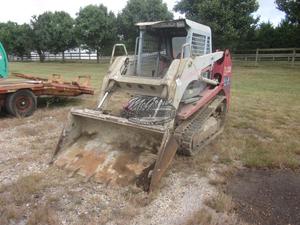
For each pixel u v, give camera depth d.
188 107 5.25
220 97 6.38
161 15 29.33
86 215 3.58
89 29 31.58
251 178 4.64
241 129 7.11
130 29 30.98
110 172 4.35
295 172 4.88
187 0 24.53
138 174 4.23
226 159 5.19
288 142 6.15
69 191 4.04
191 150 5.13
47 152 5.34
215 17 23.17
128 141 4.74
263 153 5.50
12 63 34.00
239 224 3.47
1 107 7.76
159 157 4.08
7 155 5.26
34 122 7.36
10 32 41.75
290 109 9.18
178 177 4.57
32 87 7.89
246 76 17.61
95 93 11.45
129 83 5.09
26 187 4.05
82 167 4.54
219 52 6.26
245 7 23.84
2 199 3.81
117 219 3.52
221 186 4.35
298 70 19.83
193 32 5.39
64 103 9.52
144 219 3.54
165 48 5.74
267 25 28.02
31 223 3.39
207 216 3.55
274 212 3.76
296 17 23.27
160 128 4.23
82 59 36.78
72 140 5.02
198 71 5.25
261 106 9.57
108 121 4.65
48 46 37.31
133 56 5.65
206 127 5.64
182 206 3.82
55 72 20.62
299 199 4.07
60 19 36.81
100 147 4.80
